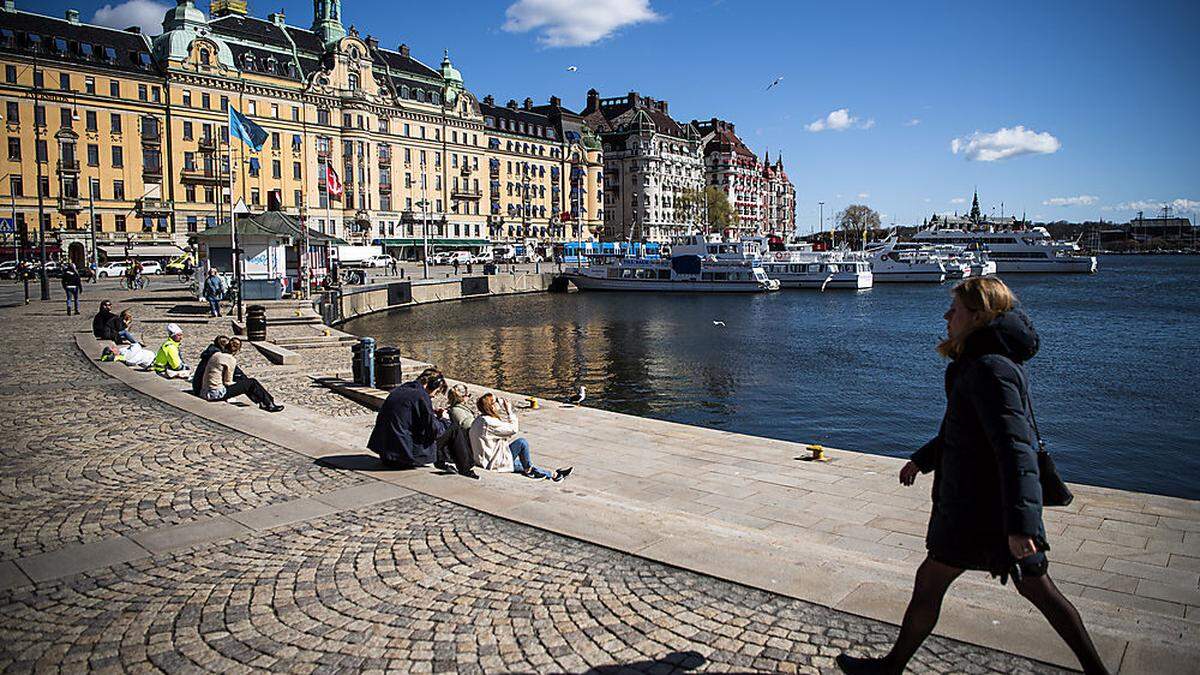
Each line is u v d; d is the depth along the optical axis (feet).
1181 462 75.25
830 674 18.11
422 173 407.44
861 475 47.34
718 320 215.10
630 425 62.03
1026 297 289.74
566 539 27.40
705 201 585.22
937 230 532.73
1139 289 335.26
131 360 73.26
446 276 311.06
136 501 32.78
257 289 147.95
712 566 24.49
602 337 174.50
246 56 340.59
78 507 32.04
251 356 92.68
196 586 24.02
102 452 41.09
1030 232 494.59
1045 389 110.63
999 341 15.55
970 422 15.71
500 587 23.49
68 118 291.79
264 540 27.94
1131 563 33.27
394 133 391.04
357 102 368.68
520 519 29.40
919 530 37.55
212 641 20.52
